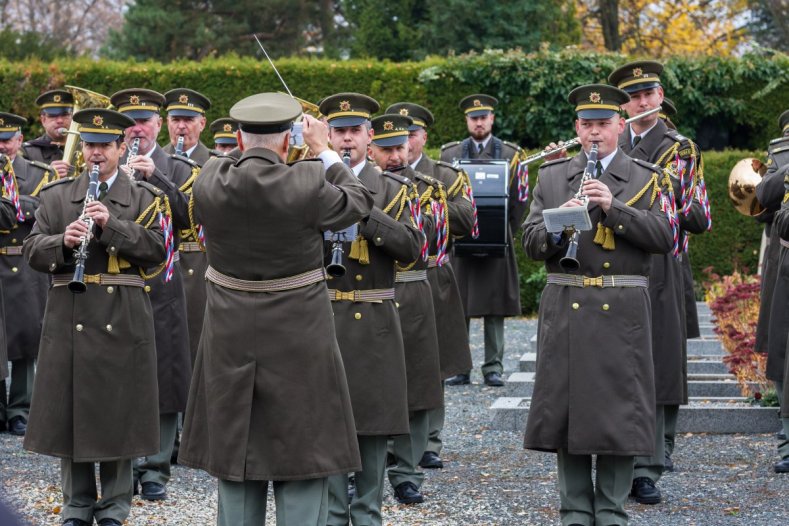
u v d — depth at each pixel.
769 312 9.27
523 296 17.97
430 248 7.78
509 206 12.50
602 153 6.83
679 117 18.94
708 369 12.01
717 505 7.46
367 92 18.50
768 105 18.78
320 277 5.56
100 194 6.83
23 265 10.16
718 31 34.03
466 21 25.64
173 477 8.47
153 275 7.03
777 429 9.64
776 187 8.81
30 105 18.08
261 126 5.44
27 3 39.97
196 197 5.50
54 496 7.82
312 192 5.38
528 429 6.69
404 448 7.71
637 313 6.59
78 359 6.64
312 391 5.46
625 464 6.57
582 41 32.88
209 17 30.94
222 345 5.48
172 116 9.66
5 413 10.25
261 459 5.43
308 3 31.70
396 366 6.88
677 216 7.36
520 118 18.69
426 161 9.35
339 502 6.66
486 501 7.69
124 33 30.70
